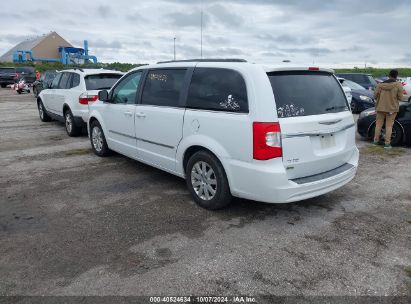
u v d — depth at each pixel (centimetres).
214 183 430
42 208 451
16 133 948
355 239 376
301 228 399
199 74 450
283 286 299
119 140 614
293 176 389
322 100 418
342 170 437
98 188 523
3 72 3231
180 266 325
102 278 307
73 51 5794
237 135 389
